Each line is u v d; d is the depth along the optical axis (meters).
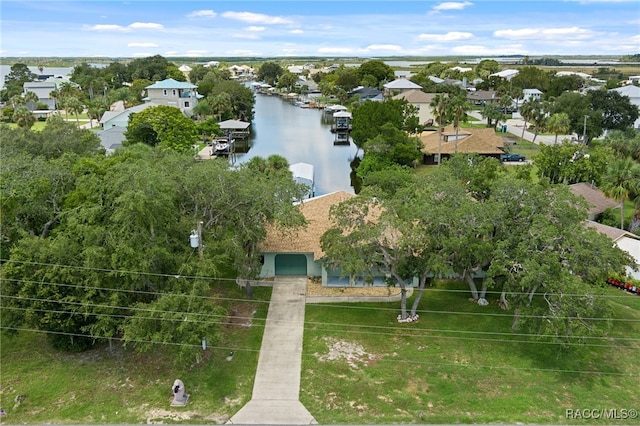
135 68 172.75
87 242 24.20
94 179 27.61
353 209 29.19
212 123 89.12
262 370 25.14
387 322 29.98
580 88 140.00
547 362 26.08
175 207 28.56
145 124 68.88
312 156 84.69
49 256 24.00
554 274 25.75
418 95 106.94
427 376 24.75
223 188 29.73
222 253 29.58
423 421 21.64
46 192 29.44
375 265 30.42
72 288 24.38
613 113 88.19
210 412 22.09
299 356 26.36
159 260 25.39
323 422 21.48
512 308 31.14
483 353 26.77
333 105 145.00
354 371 25.09
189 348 22.64
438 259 27.16
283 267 36.59
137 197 23.61
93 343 26.27
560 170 54.59
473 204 28.53
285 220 30.23
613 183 44.06
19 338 27.81
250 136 104.38
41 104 123.38
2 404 22.52
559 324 24.33
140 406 22.45
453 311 31.34
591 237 27.56
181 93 112.00
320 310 31.36
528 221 28.58
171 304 23.14
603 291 25.83
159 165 31.33
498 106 124.44
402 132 67.00
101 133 78.31
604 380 24.75
